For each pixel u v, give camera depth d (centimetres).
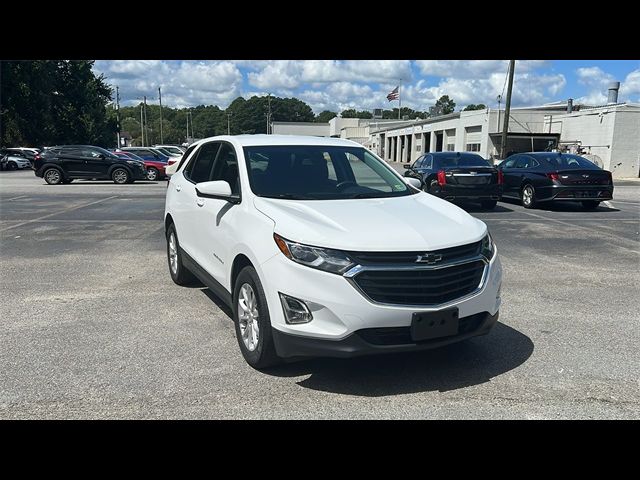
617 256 844
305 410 355
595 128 3619
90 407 356
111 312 554
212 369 416
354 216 406
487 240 420
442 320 370
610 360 438
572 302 601
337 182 496
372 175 525
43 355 440
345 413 351
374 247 363
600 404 364
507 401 368
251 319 418
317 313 363
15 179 2839
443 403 365
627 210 1433
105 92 6631
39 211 1398
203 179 571
